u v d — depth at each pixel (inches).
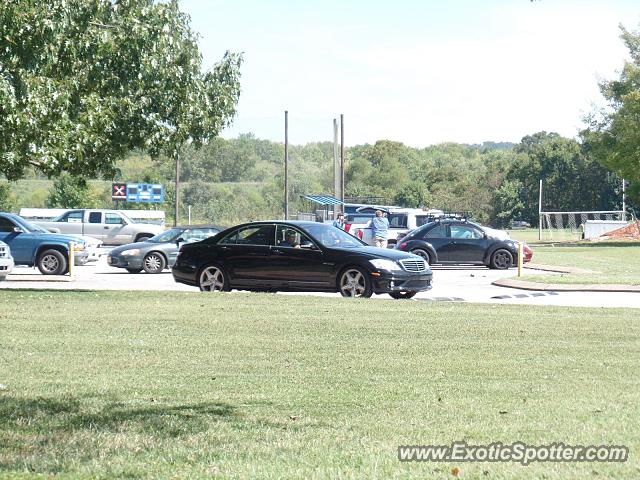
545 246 3314.5
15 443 408.5
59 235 1699.1
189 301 1067.3
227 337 778.2
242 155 7490.2
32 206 5142.7
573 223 5349.4
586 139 3863.2
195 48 1346.0
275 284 1189.1
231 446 404.8
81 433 428.5
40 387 551.5
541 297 1266.0
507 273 1820.9
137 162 6791.3
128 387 554.6
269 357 676.7
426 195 7504.9
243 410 487.8
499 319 914.1
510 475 352.8
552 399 515.8
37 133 1107.3
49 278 1590.8
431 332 814.5
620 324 882.8
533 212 7145.7
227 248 1216.8
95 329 822.5
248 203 6235.2
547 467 364.2
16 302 1058.7
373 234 1993.1
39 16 999.6
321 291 1171.3
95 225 2659.9
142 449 399.5
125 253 1779.0
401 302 1075.3
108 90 1273.4
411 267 1174.3
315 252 1173.1
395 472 357.7
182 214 5703.7
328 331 816.3
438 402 508.4
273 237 1202.0
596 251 2812.5
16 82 1026.7
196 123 1354.6
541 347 732.0
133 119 1309.1
